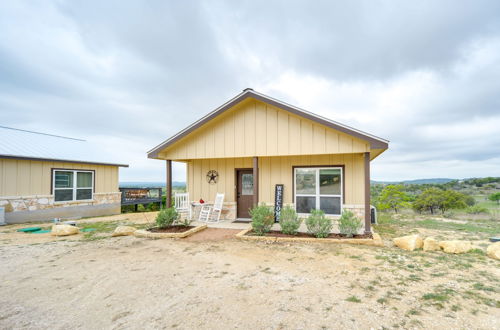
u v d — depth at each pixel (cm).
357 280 396
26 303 333
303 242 668
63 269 464
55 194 1194
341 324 267
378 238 662
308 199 899
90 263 500
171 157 919
